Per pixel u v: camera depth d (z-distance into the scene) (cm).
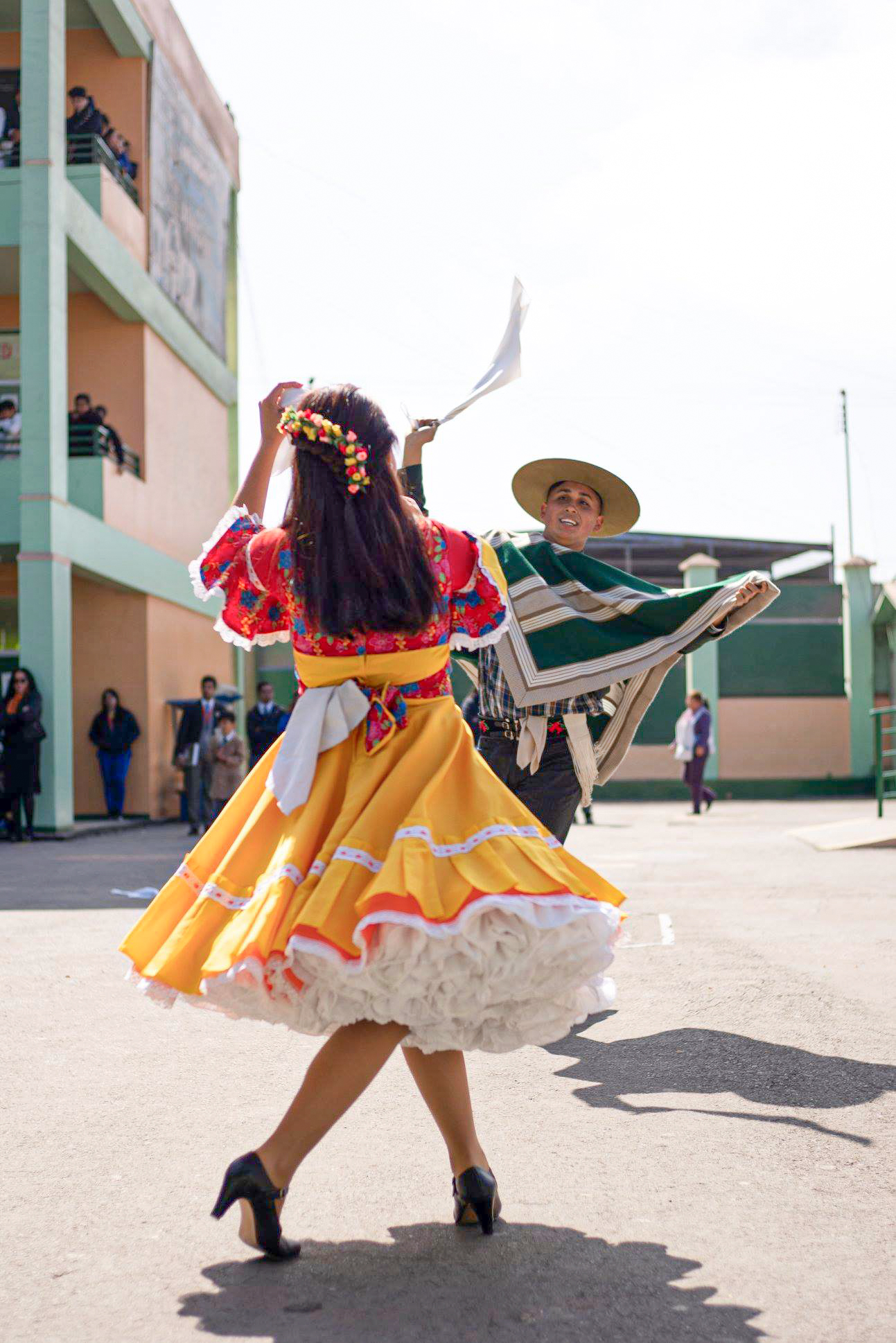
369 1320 230
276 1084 390
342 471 269
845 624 2791
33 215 1586
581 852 1253
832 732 2797
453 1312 233
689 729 2025
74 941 674
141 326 1969
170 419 2117
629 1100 372
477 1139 312
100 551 1741
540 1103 371
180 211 2148
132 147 1967
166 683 2020
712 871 1034
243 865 263
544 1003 275
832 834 1314
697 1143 331
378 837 254
